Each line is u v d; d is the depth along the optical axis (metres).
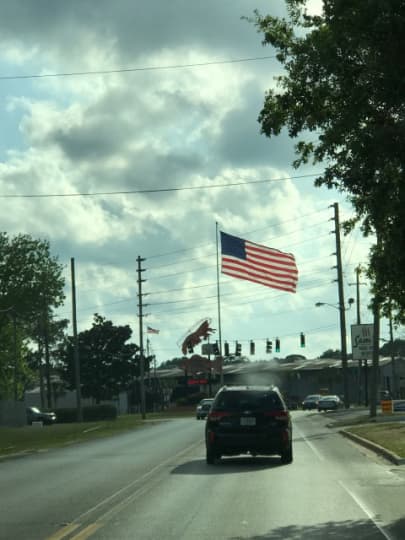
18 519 14.91
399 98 14.96
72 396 135.12
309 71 16.44
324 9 15.62
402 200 15.38
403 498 16.88
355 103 15.72
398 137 14.76
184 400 118.25
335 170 16.38
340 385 125.56
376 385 52.81
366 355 57.22
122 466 25.41
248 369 126.31
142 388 88.50
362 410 70.94
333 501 16.48
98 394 127.31
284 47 17.28
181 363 118.31
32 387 146.50
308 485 19.12
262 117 17.70
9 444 42.69
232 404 25.12
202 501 16.70
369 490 18.17
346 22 15.09
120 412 137.25
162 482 20.30
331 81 16.53
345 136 16.17
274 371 126.19
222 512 15.20
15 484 21.05
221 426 24.95
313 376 126.19
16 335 97.50
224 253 48.62
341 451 29.97
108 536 12.95
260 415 24.94
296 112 17.45
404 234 15.88
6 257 89.00
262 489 18.50
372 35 14.88
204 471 22.95
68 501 17.25
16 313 89.88
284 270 48.53
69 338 131.38
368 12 14.48
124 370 127.88
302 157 18.34
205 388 124.50
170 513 15.19
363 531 13.09
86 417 89.62
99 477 22.06
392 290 20.23
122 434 49.00
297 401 113.19
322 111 17.23
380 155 15.08
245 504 16.19
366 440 32.97
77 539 12.77
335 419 58.50
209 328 112.31
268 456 28.05
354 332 57.44
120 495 17.97
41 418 84.75
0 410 71.75
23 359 102.25
